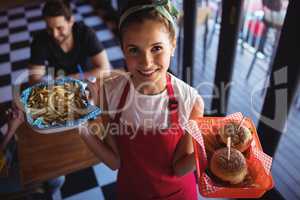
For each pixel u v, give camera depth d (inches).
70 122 46.6
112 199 87.9
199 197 82.0
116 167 49.5
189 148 42.9
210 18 155.0
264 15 118.4
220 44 87.2
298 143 98.1
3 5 217.5
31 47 86.4
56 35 81.0
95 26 184.5
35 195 66.5
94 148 46.3
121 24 34.6
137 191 48.1
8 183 65.1
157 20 32.7
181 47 117.3
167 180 46.0
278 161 91.1
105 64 89.8
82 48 87.7
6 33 186.5
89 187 91.7
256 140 38.4
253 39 145.9
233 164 33.8
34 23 195.8
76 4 212.8
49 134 64.4
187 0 96.0
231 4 76.6
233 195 33.8
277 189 80.6
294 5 55.5
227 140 36.1
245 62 141.3
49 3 79.9
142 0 33.7
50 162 58.3
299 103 112.7
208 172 35.9
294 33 57.4
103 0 198.2
